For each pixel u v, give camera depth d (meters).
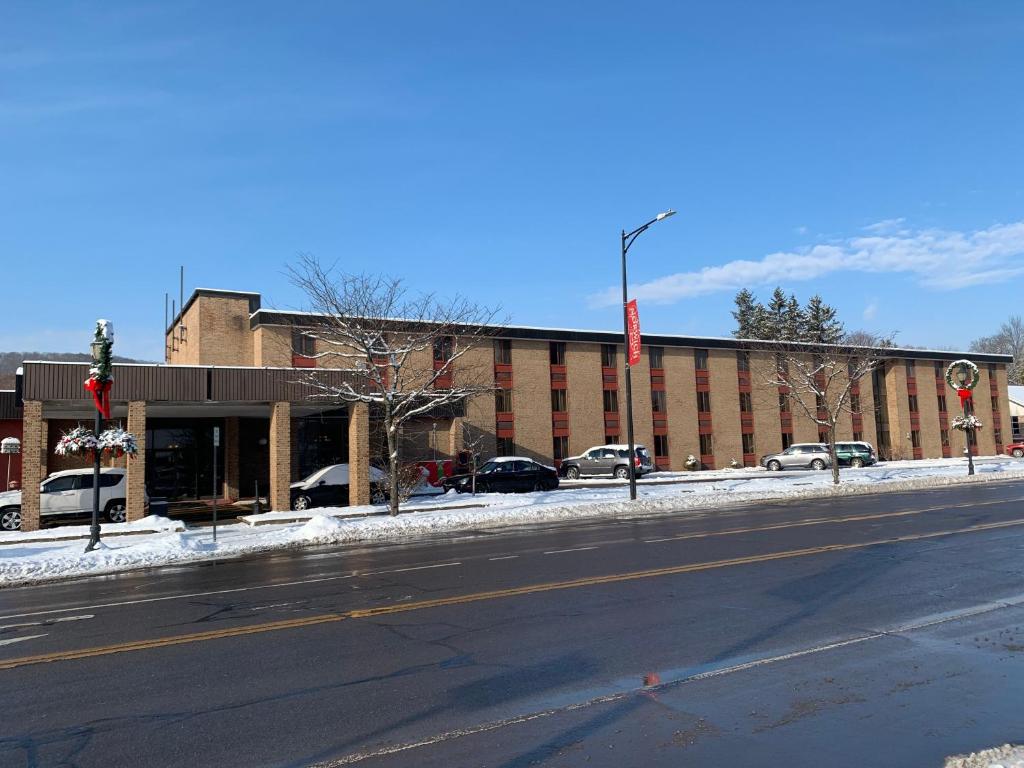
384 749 5.11
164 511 24.78
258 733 5.46
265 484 34.09
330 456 34.66
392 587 11.46
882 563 12.30
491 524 22.23
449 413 34.69
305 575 13.25
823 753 4.90
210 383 25.03
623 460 40.81
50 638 8.81
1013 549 13.57
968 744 5.01
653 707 5.79
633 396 47.97
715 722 5.47
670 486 34.12
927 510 21.45
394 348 25.50
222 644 8.12
